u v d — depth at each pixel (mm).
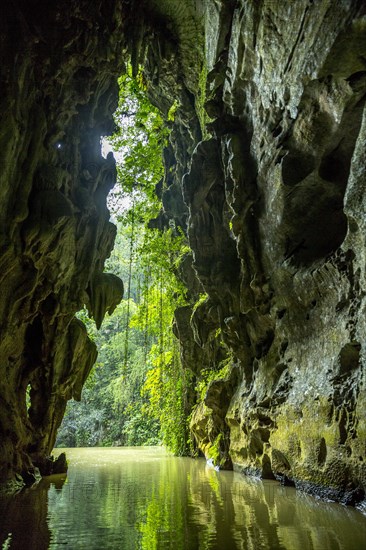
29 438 12328
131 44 12977
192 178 12938
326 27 6680
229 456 13750
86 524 5836
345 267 7465
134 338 35000
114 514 6508
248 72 9820
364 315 6711
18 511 6828
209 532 5258
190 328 18234
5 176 9516
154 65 15055
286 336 10133
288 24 7703
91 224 13164
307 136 8062
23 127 10102
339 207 8664
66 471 13320
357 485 6574
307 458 8039
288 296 9727
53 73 10820
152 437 33531
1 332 10586
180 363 20188
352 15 6234
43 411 13234
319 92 7398
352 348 7137
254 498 7688
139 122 18109
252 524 5629
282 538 4875
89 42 11227
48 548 4660
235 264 12750
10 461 10031
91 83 12281
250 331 12164
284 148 8805
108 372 37344
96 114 13602
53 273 11648
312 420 7875
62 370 13672
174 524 5746
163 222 19422
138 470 13586
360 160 6660
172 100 16938
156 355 23578
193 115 16203
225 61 11000
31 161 10445
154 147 18234
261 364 11656
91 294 13773
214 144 12602
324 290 8250
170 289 20266
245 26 9125
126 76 16594
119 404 34312
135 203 18984
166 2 12797
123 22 12492
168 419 20984
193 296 18562
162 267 19109
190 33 13477
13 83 9438
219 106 11805
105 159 13812
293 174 8742
